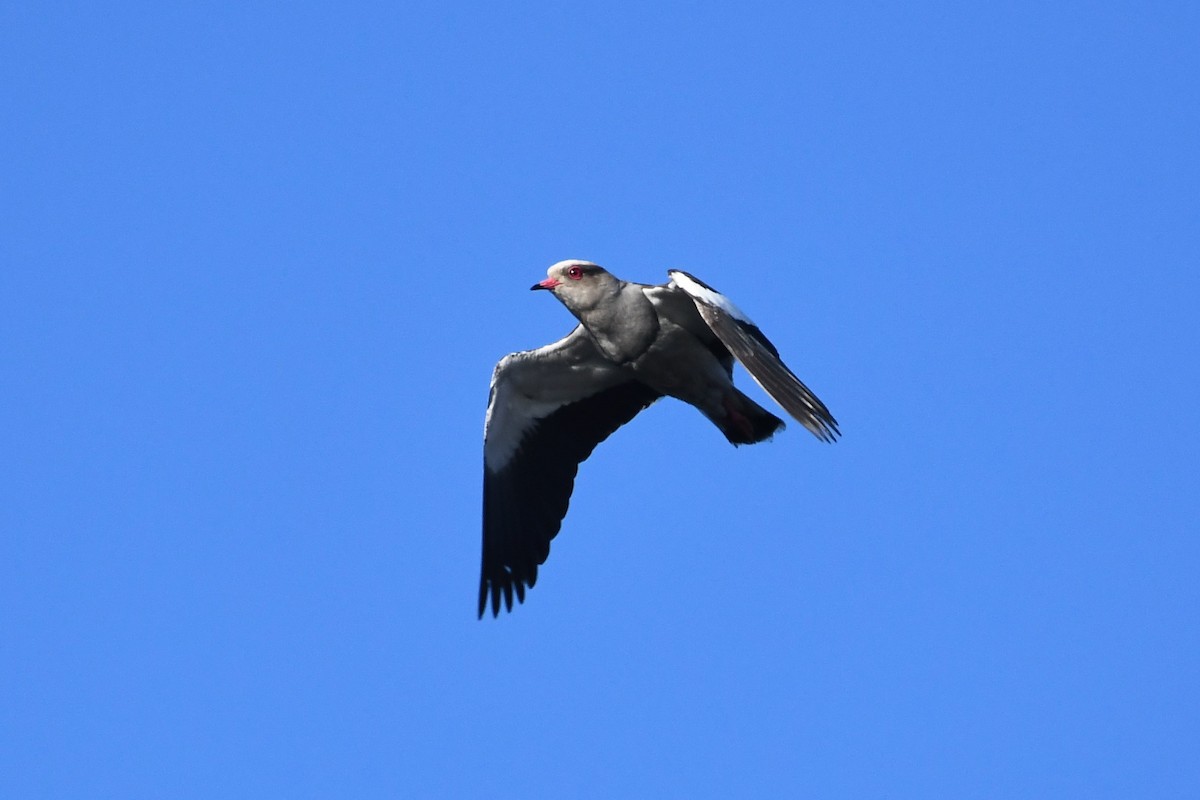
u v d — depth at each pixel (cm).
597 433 1858
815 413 1502
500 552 1781
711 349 1716
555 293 1697
